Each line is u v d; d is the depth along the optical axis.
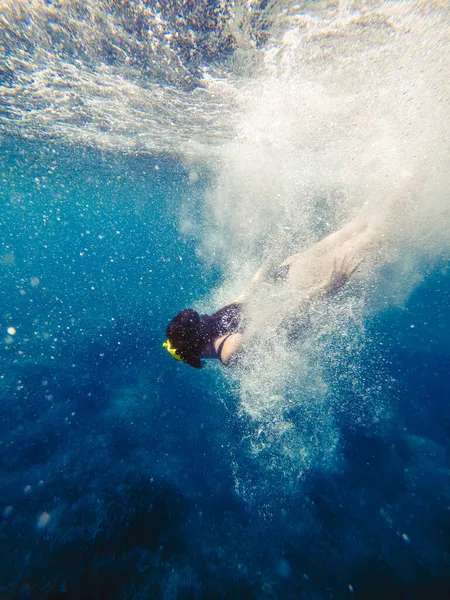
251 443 3.67
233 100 5.21
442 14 2.55
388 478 3.06
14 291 11.60
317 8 2.98
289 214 5.65
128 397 4.95
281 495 3.11
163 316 8.41
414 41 2.86
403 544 2.54
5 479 3.48
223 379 5.01
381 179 3.11
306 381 3.51
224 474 3.41
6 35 4.16
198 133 7.23
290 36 3.41
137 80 5.10
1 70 5.20
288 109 4.83
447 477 2.97
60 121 7.49
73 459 3.78
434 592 2.22
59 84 5.53
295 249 3.31
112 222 37.97
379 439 3.43
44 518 3.02
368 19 2.87
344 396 3.82
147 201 19.67
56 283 13.31
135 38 4.02
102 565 2.63
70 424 4.40
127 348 6.66
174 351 2.60
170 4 3.35
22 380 5.44
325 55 3.49
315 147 5.38
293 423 3.66
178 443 3.93
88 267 21.17
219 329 2.67
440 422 3.51
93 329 7.65
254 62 4.03
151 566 2.62
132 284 12.14
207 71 4.51
